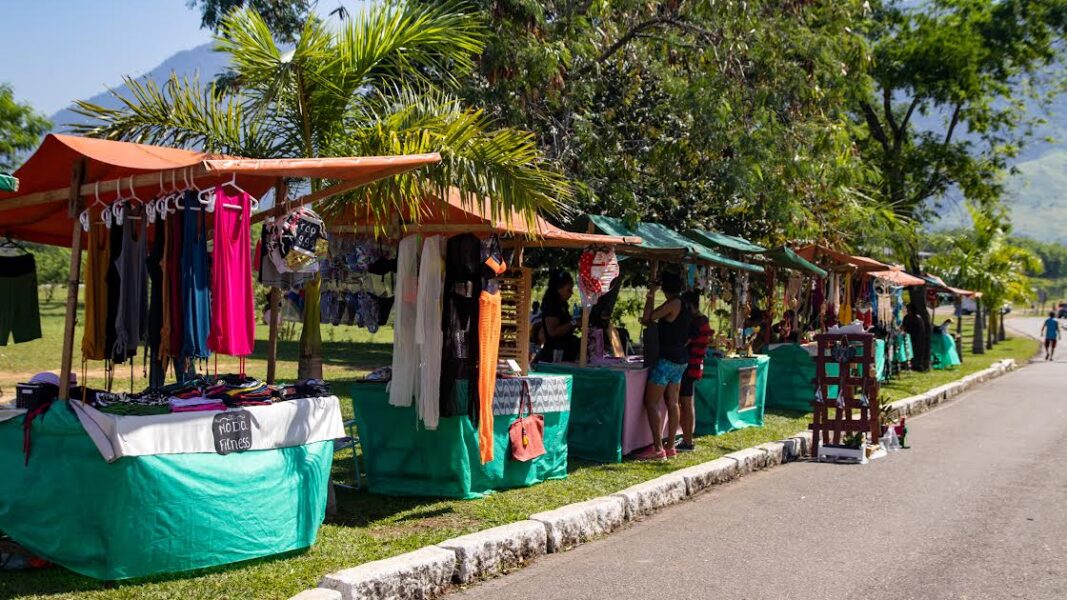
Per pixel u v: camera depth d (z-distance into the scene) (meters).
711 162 17.77
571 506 7.72
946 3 31.73
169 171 5.43
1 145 32.09
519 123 14.95
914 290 27.72
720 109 16.25
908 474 10.99
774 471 11.14
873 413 12.27
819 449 12.24
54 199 6.00
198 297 5.69
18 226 7.20
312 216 6.72
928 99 31.89
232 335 5.63
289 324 26.92
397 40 9.05
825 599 6.12
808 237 18.97
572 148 16.33
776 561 7.00
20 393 6.08
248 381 6.65
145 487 5.50
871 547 7.49
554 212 8.73
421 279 7.68
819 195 19.31
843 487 10.09
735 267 13.51
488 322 7.93
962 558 7.21
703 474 9.80
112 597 5.19
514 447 8.62
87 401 5.87
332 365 22.02
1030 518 8.67
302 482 6.35
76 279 5.80
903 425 13.29
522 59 14.60
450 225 8.74
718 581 6.45
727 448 11.68
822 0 17.70
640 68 18.20
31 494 5.66
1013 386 25.20
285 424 6.30
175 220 5.70
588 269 10.35
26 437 5.68
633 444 10.97
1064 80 32.16
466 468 8.22
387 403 8.29
